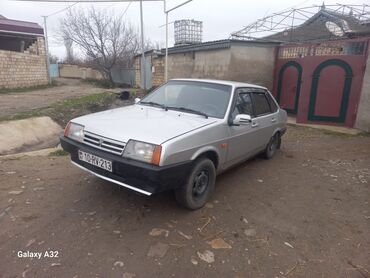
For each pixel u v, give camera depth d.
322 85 9.93
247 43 11.62
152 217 3.38
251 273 2.61
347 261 2.86
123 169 3.02
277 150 6.79
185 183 3.34
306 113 10.30
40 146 7.51
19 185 4.05
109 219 3.29
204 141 3.44
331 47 11.12
